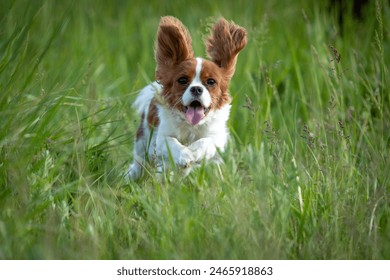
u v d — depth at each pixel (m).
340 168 7.42
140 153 8.93
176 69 8.30
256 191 6.71
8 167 7.02
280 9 14.50
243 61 11.98
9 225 6.35
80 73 9.75
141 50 13.71
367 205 6.73
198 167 8.09
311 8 14.17
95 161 8.09
